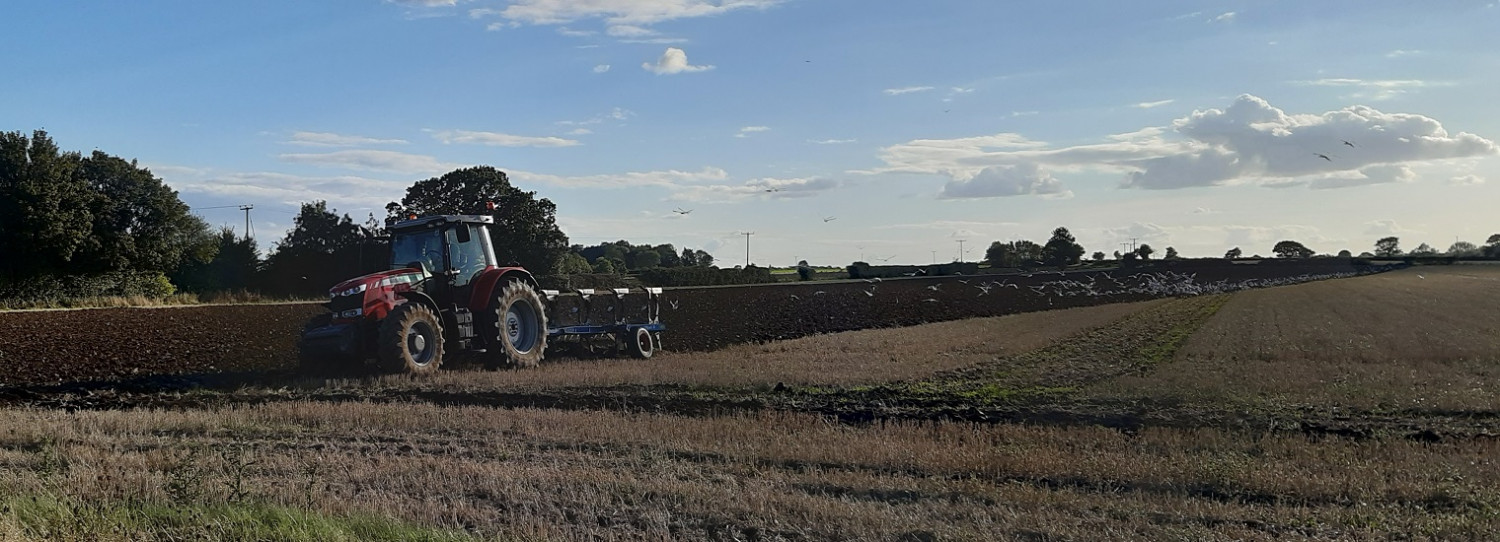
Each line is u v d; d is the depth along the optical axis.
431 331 18.02
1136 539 7.13
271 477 9.12
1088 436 11.34
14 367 19.94
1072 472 9.41
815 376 17.98
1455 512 7.99
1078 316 41.09
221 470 9.23
